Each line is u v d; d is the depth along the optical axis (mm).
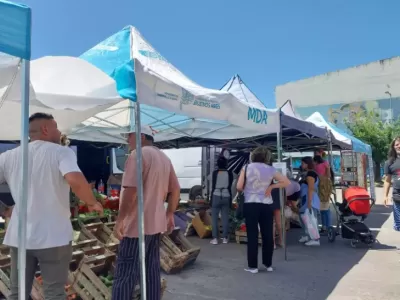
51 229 2844
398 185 6379
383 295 4871
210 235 8859
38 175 2859
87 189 2918
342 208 8070
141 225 3447
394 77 43375
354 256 7004
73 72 4254
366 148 14805
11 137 5738
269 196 5918
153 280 3666
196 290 5113
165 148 12594
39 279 3939
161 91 3871
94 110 4957
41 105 3650
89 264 4605
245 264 6426
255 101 8312
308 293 4980
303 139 10406
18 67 2646
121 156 14039
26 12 2414
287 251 7438
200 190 12742
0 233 4750
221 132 8734
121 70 3684
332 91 47188
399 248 7637
